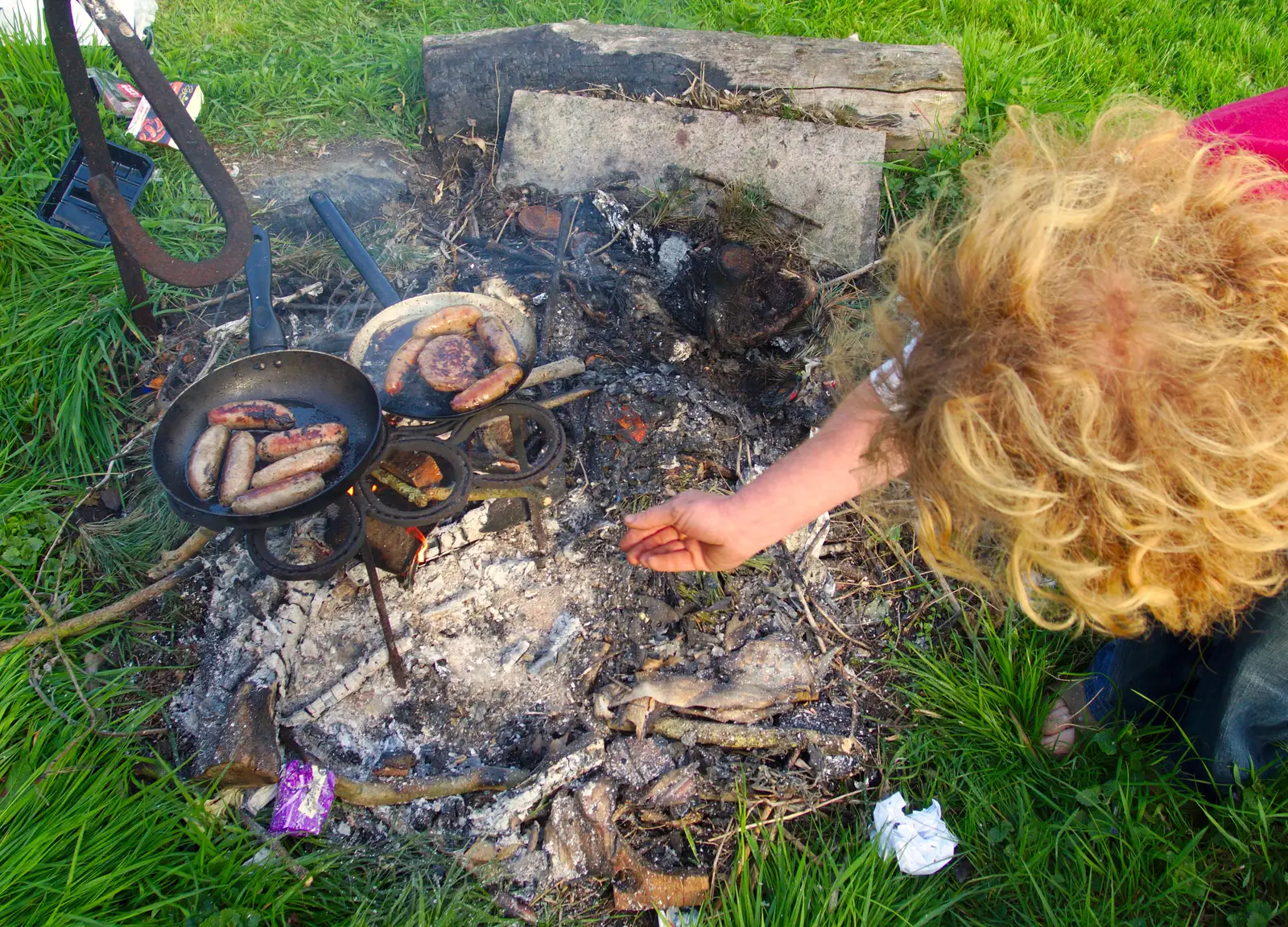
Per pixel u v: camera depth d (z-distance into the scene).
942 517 1.25
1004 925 2.01
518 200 3.37
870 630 2.51
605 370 2.84
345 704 2.26
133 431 2.77
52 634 2.26
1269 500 1.10
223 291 3.07
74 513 2.59
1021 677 2.35
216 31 4.00
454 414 2.09
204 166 2.07
